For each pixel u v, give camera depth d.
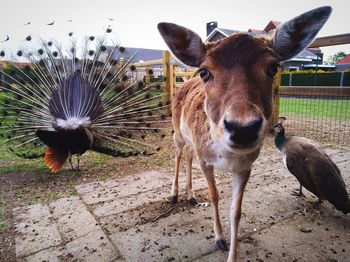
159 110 1.27
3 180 0.95
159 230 0.64
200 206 0.74
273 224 0.64
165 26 0.45
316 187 0.64
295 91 1.33
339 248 0.56
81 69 1.11
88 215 0.71
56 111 0.97
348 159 1.04
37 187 0.89
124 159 1.15
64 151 0.98
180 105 0.74
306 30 0.42
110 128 1.10
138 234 0.62
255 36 0.43
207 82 0.42
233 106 0.35
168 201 0.77
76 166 1.08
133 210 0.73
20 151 1.14
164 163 1.09
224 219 0.67
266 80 0.39
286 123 1.75
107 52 1.15
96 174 0.99
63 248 0.58
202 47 0.44
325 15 0.40
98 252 0.57
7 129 1.09
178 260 0.54
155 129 1.19
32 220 0.69
